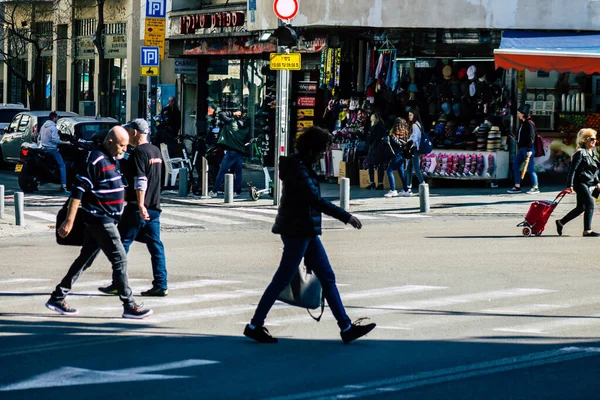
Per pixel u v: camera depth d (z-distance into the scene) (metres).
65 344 10.28
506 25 29.20
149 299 13.09
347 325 10.34
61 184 30.11
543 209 19.83
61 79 58.75
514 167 28.03
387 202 26.59
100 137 28.50
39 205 26.59
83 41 55.62
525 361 9.44
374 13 29.70
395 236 20.17
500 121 29.69
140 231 13.27
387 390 8.30
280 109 26.17
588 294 13.43
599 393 8.22
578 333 10.84
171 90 44.50
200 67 41.19
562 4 29.16
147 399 8.02
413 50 30.03
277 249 18.39
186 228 22.06
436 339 10.55
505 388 8.38
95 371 9.03
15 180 34.72
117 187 11.67
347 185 25.31
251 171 36.78
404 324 11.39
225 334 10.88
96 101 54.62
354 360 9.52
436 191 28.81
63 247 19.08
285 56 25.17
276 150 26.30
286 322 11.60
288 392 8.23
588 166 19.75
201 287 14.02
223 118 28.19
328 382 8.61
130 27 50.47
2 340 10.49
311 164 10.38
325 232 21.03
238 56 38.62
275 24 32.94
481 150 29.23
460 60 30.05
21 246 19.20
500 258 16.83
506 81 29.50
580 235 20.08
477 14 29.28
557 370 9.05
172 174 29.48
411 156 27.53
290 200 10.30
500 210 24.66
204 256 17.36
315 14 30.12
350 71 31.66
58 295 11.98
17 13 60.84
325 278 10.40
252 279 14.76
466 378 8.75
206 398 8.05
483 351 9.91
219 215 24.55
